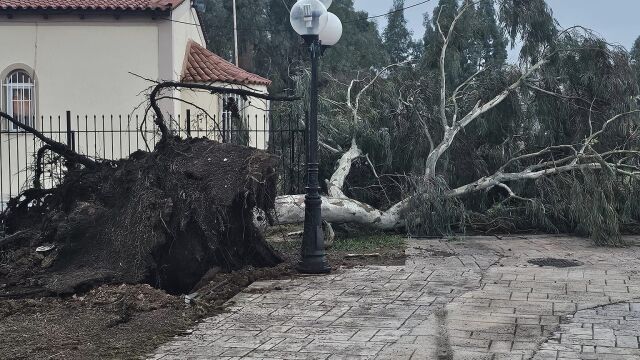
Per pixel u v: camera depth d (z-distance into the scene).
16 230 10.91
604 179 12.68
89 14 20.41
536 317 7.43
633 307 7.84
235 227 9.82
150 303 8.06
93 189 10.38
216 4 46.34
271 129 15.63
